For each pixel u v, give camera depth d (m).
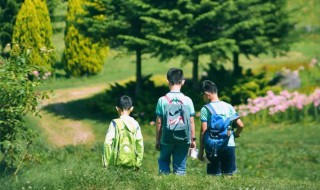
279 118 44.69
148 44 44.88
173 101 15.03
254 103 44.97
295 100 44.16
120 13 47.28
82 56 60.09
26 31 57.22
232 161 15.02
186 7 44.34
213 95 14.75
